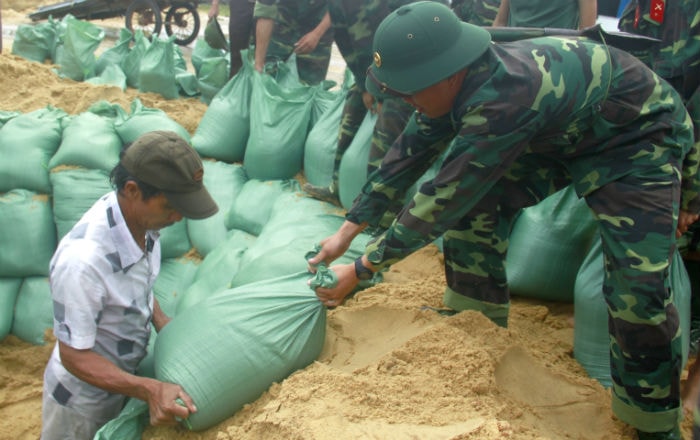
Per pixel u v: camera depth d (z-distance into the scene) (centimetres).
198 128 408
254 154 372
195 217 190
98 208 196
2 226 351
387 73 178
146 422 214
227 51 585
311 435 176
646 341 188
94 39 542
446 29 173
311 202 345
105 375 197
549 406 213
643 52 201
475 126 175
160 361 213
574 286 262
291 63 473
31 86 493
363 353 229
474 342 220
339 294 210
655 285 182
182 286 361
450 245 239
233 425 207
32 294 356
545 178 223
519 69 174
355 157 315
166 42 501
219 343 208
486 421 176
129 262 195
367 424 181
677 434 203
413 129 210
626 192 186
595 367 236
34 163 359
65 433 218
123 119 384
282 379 215
